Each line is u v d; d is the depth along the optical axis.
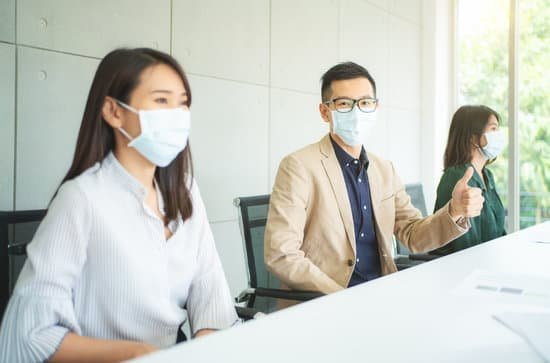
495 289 0.99
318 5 3.08
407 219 1.90
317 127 3.09
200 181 2.38
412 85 4.11
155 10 2.14
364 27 3.52
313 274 1.46
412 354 0.64
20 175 1.72
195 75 2.33
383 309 0.84
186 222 1.15
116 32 2.00
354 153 1.80
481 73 4.19
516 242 1.67
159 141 1.04
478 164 2.36
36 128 1.76
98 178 1.00
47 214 0.95
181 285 1.11
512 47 3.89
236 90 2.54
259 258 1.72
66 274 0.91
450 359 0.63
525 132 3.92
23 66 1.72
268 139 2.75
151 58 1.06
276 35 2.78
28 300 0.86
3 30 1.66
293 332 0.71
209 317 1.14
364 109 1.71
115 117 1.04
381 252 1.74
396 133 3.90
